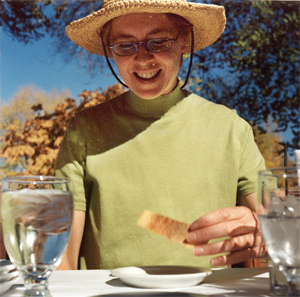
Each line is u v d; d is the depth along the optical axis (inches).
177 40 47.4
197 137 51.2
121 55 46.0
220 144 51.2
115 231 48.8
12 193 17.3
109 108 53.4
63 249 18.1
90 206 50.5
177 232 23.9
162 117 51.5
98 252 49.1
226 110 53.6
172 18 46.5
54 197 17.4
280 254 16.8
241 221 25.9
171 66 46.8
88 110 53.7
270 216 16.9
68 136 52.3
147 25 45.3
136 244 48.2
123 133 51.6
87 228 51.0
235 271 26.3
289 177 18.3
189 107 52.9
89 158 50.6
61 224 17.5
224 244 24.5
